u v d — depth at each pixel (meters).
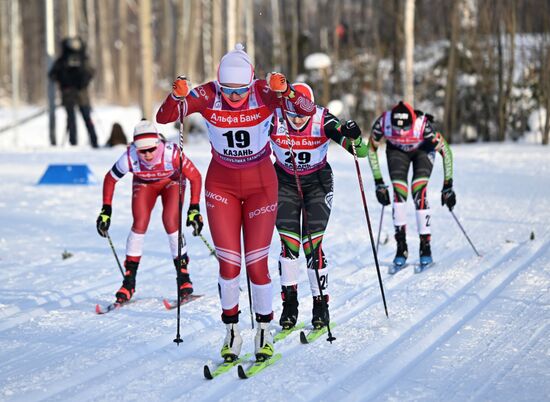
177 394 13.35
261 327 15.09
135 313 18.98
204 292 21.00
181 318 18.41
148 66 68.94
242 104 14.28
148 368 14.81
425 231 23.34
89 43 135.62
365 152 16.98
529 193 37.22
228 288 14.88
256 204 14.97
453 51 71.56
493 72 75.00
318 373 14.30
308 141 17.22
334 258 24.67
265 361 14.80
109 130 89.88
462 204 34.41
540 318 17.30
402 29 78.62
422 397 12.85
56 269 23.70
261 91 14.37
